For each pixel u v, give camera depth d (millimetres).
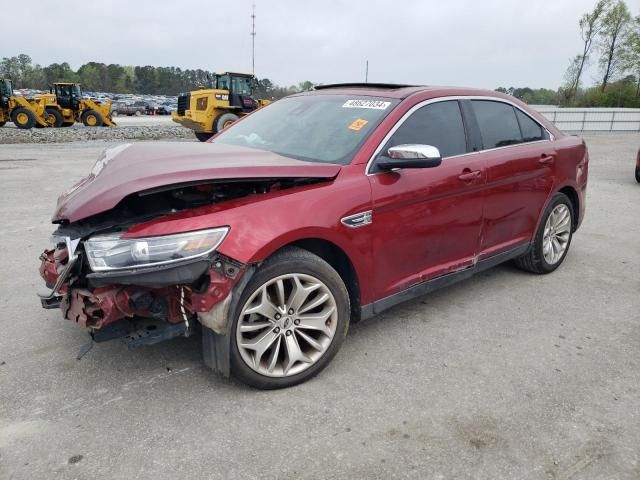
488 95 4383
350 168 3279
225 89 22359
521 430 2744
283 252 2971
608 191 9859
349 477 2396
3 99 25906
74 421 2748
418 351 3559
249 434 2672
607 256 5762
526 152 4484
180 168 2799
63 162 12836
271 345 3014
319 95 4270
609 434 2729
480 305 4340
